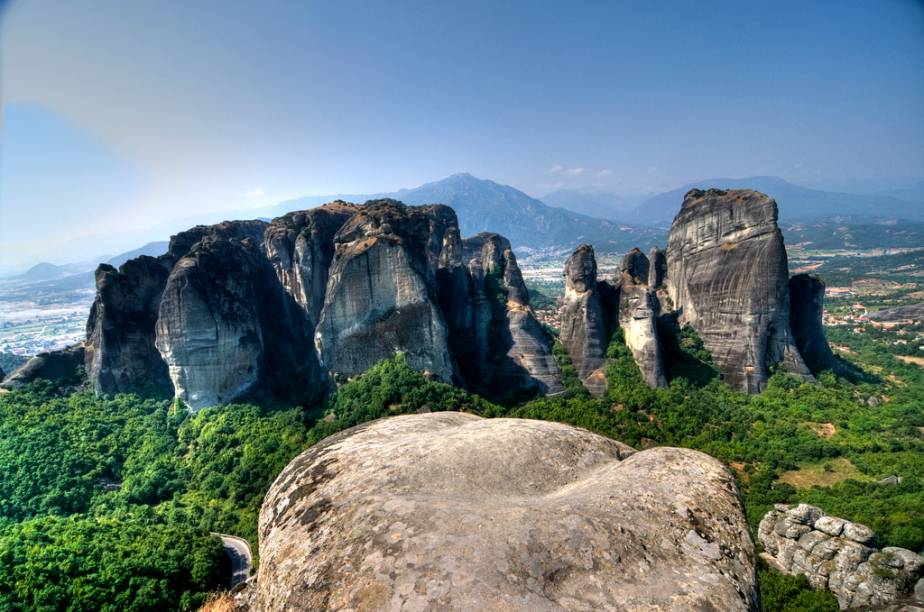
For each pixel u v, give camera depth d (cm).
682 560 555
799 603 2805
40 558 3011
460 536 547
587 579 514
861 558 2822
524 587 495
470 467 756
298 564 577
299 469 812
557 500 643
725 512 636
